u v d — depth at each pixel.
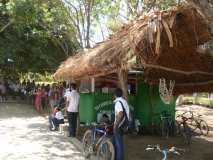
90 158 12.09
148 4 20.36
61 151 13.45
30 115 25.53
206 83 16.59
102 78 17.25
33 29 33.41
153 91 17.53
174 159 12.80
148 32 9.12
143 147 14.70
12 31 36.75
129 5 22.75
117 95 10.89
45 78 43.59
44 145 14.52
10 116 24.56
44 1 26.23
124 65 9.88
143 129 17.67
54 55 37.81
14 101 37.91
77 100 16.52
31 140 15.56
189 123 19.83
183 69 14.12
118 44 10.57
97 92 17.25
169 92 15.70
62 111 18.92
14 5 28.16
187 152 13.98
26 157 12.34
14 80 44.28
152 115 17.56
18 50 36.75
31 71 38.94
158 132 17.52
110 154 10.84
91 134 12.34
